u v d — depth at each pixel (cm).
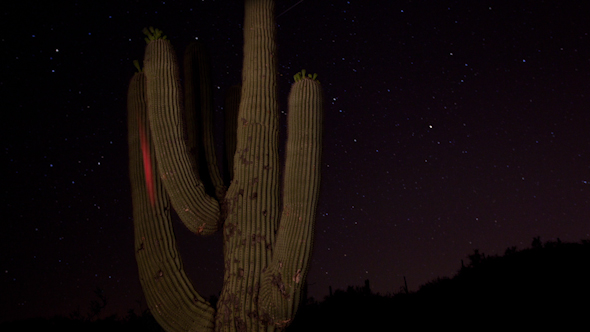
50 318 565
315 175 263
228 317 256
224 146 359
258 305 255
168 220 293
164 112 280
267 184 283
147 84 289
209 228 272
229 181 345
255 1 322
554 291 650
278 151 297
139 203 292
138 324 563
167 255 281
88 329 529
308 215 256
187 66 356
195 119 338
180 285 275
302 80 287
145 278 278
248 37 315
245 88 304
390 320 688
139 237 286
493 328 567
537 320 558
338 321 689
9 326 524
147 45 296
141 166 300
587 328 498
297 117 274
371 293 876
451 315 662
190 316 270
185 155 278
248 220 274
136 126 309
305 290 277
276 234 277
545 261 822
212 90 355
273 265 255
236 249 270
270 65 306
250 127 291
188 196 268
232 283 263
